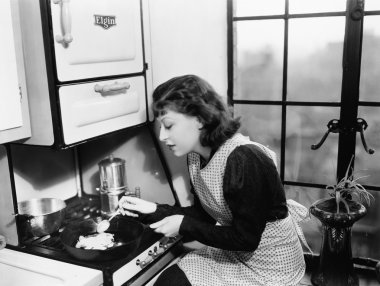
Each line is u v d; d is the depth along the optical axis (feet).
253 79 6.51
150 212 5.57
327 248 5.74
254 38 6.32
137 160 6.89
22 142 5.08
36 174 6.40
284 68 6.15
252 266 5.13
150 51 6.31
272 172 4.64
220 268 5.26
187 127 4.71
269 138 6.57
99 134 5.42
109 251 4.90
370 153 5.64
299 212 5.49
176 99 4.58
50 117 4.83
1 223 5.55
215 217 5.50
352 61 5.71
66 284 4.55
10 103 4.66
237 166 4.56
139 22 6.02
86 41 5.08
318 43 6.07
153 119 6.43
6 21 4.53
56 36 4.68
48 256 5.19
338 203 5.44
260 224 4.61
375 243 6.46
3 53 4.53
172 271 5.37
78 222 5.78
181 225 4.91
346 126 5.90
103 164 6.18
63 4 4.58
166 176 6.70
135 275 5.27
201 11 6.20
